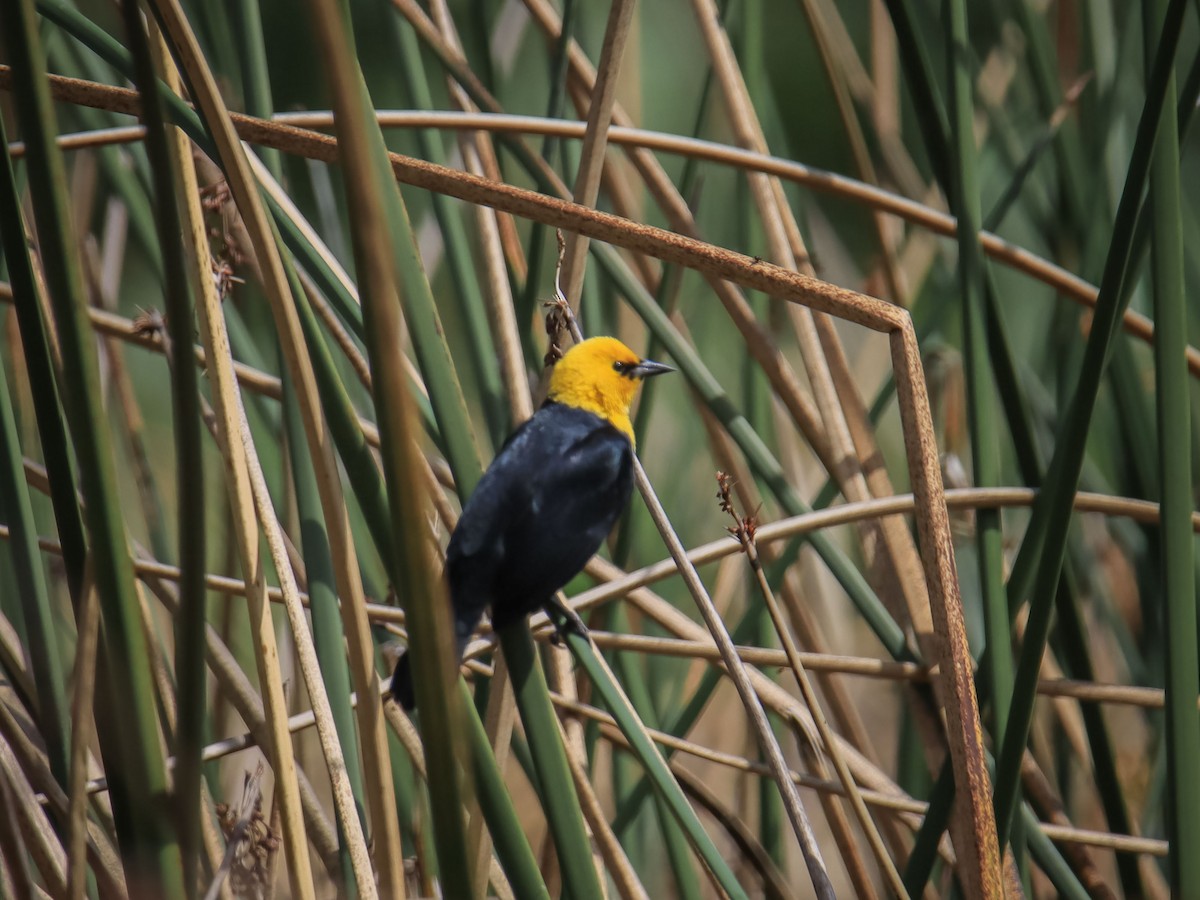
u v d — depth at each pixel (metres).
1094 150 8.63
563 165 8.93
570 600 7.49
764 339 8.58
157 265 8.31
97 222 10.96
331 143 5.71
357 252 3.55
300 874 5.27
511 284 8.66
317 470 5.30
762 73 9.72
